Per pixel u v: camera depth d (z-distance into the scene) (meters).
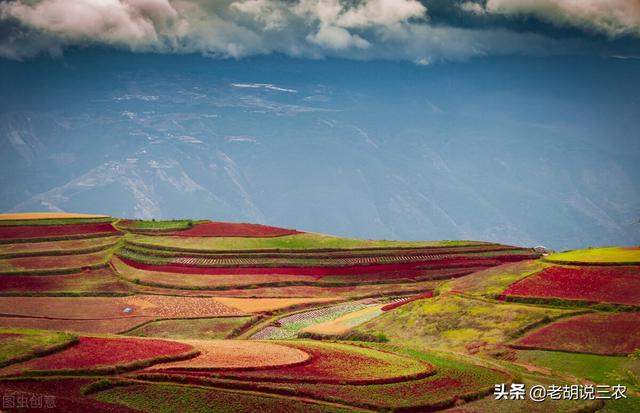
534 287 108.56
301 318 118.69
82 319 114.38
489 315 101.81
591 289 105.19
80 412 57.06
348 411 62.56
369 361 78.31
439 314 105.56
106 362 69.56
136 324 112.38
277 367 72.81
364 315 115.88
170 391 64.00
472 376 74.44
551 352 88.56
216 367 70.69
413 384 70.56
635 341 88.00
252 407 61.38
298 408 62.00
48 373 66.25
